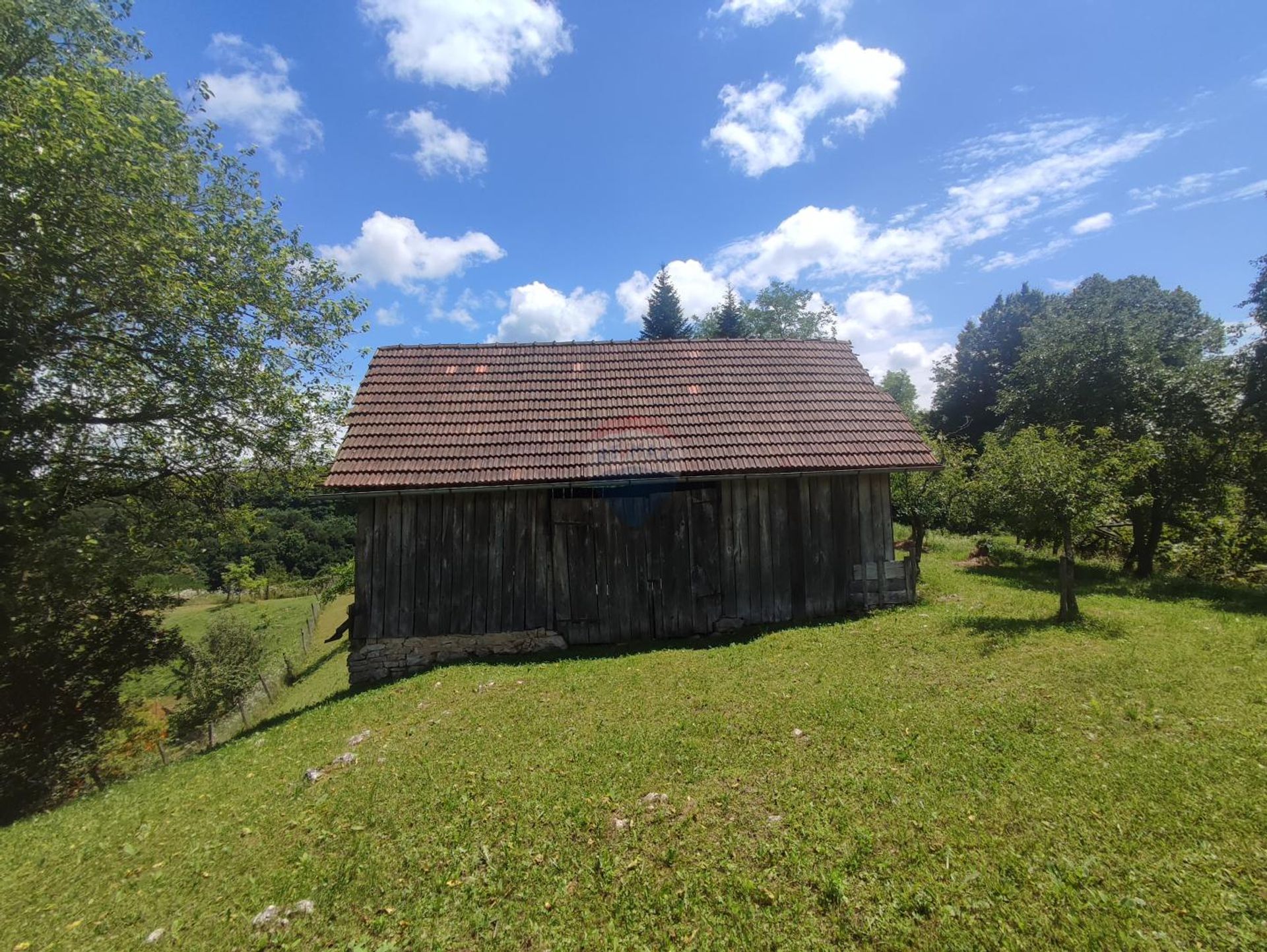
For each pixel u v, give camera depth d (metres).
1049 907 3.07
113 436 12.41
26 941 3.82
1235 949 2.73
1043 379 17.08
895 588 10.79
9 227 8.64
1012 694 5.89
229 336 11.75
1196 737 4.75
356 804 4.93
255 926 3.65
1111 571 14.48
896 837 3.76
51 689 9.83
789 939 3.07
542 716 6.51
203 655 17.53
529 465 9.78
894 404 11.79
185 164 11.74
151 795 6.23
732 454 10.17
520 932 3.33
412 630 9.63
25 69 10.51
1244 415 12.70
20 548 9.34
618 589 9.99
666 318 42.44
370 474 9.48
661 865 3.77
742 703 6.30
